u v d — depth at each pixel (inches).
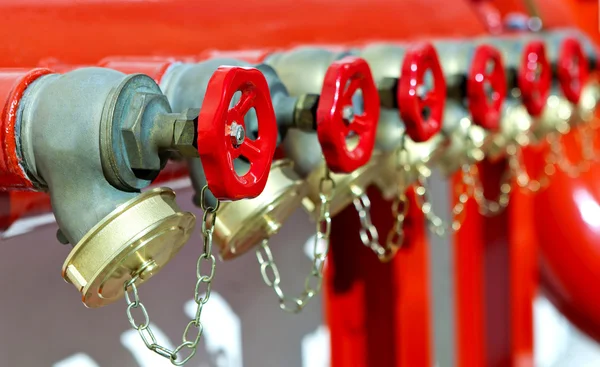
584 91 37.6
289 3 26.6
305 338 39.1
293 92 18.3
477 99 21.2
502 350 50.2
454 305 48.0
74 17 18.4
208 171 12.5
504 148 32.7
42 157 12.9
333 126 15.1
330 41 28.3
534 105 25.4
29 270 24.7
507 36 39.6
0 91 13.1
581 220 48.8
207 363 32.6
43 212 18.0
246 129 15.3
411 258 39.5
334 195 19.7
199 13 22.4
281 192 16.7
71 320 26.5
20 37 16.9
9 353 24.2
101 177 13.0
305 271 38.3
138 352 29.4
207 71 15.6
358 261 39.4
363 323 40.4
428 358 42.0
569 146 49.1
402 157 23.1
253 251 34.7
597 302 50.2
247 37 24.1
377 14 31.9
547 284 54.7
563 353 66.7
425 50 18.0
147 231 13.0
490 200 47.2
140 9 20.4
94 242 13.0
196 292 14.4
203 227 14.1
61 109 12.7
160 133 12.9
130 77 13.0
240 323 34.3
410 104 17.6
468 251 48.0
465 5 41.3
